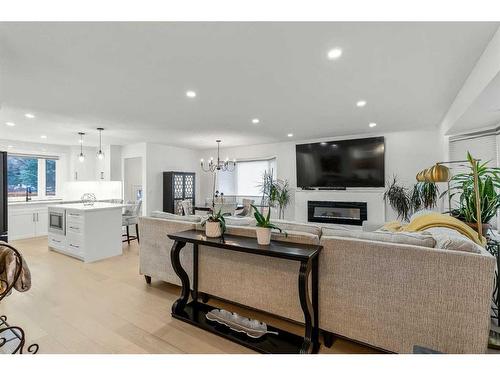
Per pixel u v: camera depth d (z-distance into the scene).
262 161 7.05
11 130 4.77
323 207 5.86
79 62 2.14
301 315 1.98
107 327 2.10
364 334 1.72
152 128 4.76
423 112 3.73
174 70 2.31
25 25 1.62
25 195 6.09
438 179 2.35
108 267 3.59
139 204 5.18
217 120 4.20
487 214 2.43
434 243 1.65
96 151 7.11
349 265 1.76
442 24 1.64
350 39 1.82
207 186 7.91
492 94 2.12
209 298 2.68
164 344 1.88
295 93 2.93
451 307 1.46
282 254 1.72
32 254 4.23
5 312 2.32
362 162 5.38
